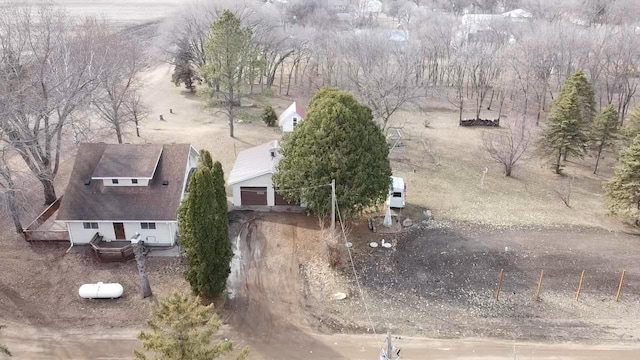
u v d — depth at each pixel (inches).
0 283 1143.6
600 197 1622.8
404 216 1460.4
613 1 3376.0
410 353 976.3
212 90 2284.7
